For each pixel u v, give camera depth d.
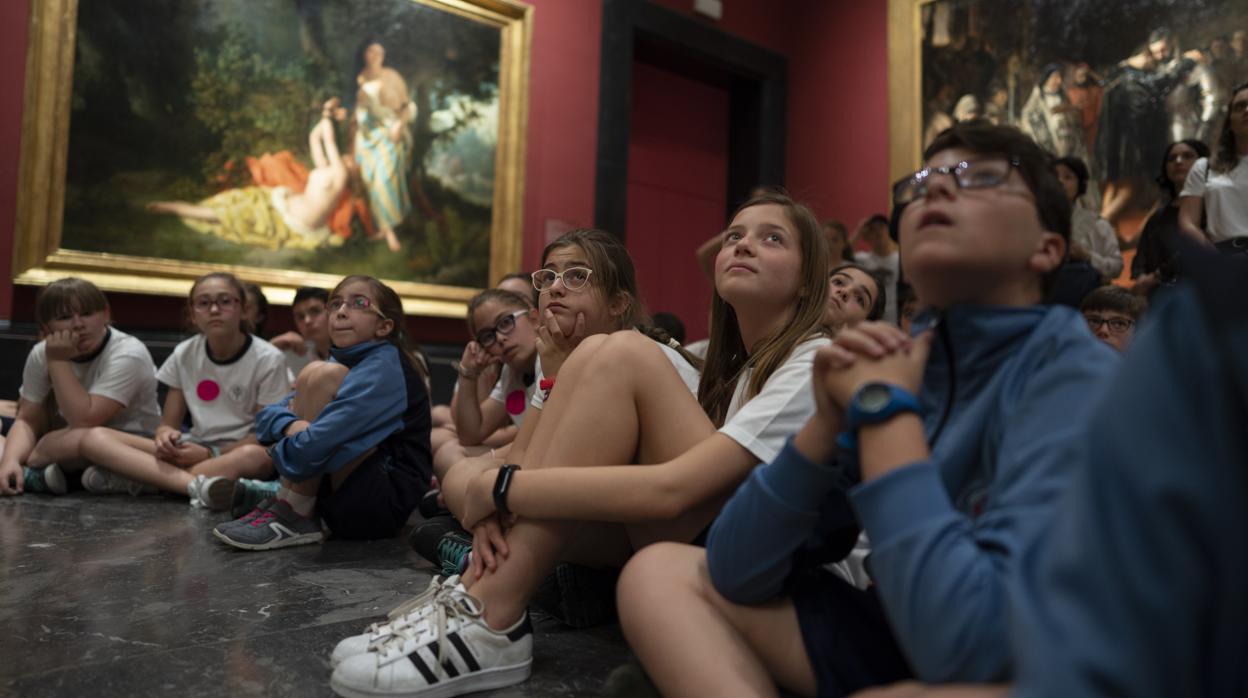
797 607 1.18
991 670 0.79
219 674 1.60
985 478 0.97
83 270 4.86
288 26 5.59
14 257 4.72
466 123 6.32
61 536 2.85
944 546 0.83
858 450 0.94
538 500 1.53
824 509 1.21
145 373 4.05
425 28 6.14
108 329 4.04
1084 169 4.62
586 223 6.84
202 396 3.98
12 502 3.50
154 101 5.12
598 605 2.01
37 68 4.78
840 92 7.84
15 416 4.24
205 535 2.94
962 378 1.03
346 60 5.81
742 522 1.12
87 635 1.81
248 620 1.95
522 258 6.53
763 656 1.18
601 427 1.60
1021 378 0.96
